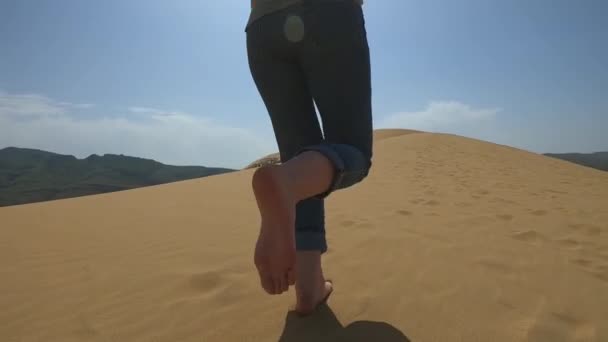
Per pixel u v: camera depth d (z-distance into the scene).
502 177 7.73
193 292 1.85
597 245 2.65
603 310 1.60
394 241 2.57
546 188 6.18
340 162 1.05
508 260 2.23
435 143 15.70
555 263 2.21
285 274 0.91
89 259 2.49
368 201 4.52
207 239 2.88
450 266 2.08
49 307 1.76
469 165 10.11
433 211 3.81
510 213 3.77
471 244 2.54
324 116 1.37
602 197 5.16
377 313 1.55
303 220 1.50
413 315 1.53
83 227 3.57
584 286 1.86
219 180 8.86
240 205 4.62
